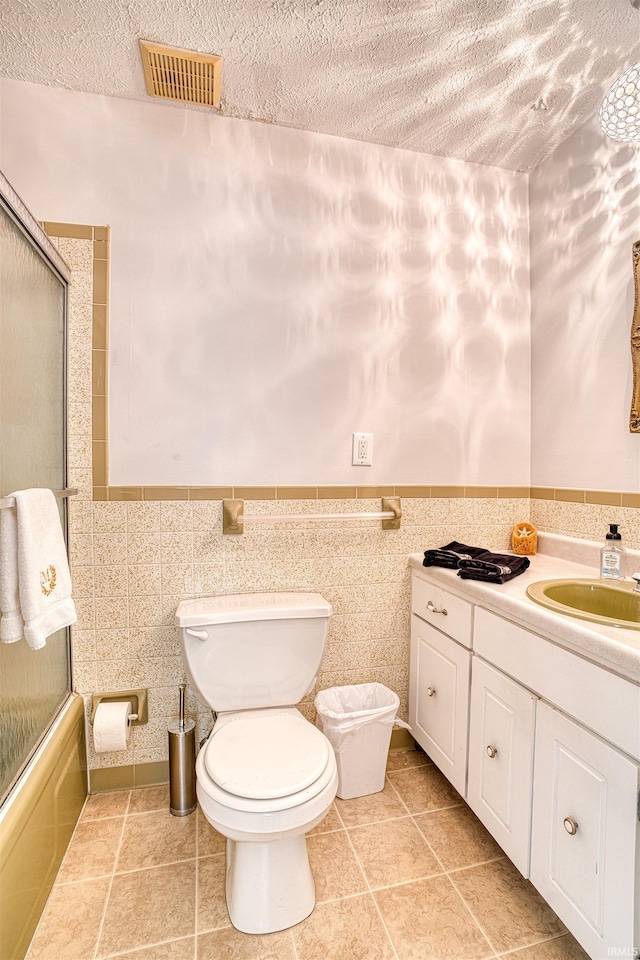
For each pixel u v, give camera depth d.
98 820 1.59
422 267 1.99
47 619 1.16
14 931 1.06
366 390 1.93
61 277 1.57
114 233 1.68
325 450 1.88
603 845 1.02
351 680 1.95
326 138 1.87
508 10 1.33
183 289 1.74
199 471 1.76
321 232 1.87
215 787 1.17
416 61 1.51
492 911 1.28
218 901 1.29
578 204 1.85
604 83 1.60
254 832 1.11
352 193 1.90
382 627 1.97
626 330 1.65
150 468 1.72
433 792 1.76
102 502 1.69
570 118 1.78
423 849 1.48
